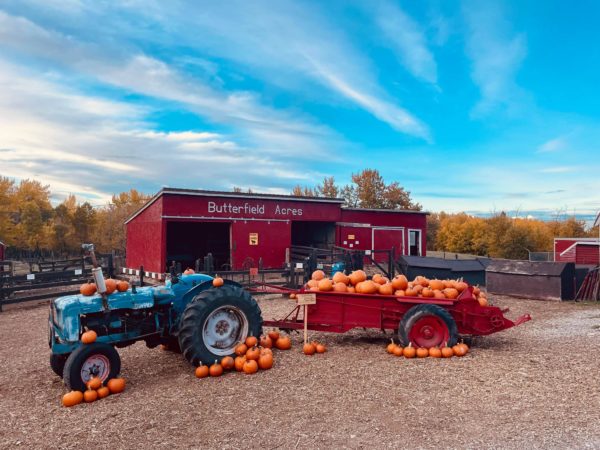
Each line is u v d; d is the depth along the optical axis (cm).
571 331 984
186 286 743
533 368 679
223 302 702
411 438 447
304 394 577
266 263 2291
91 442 455
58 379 682
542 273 1532
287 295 1533
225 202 2191
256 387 609
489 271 1678
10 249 4822
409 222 2827
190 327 667
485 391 579
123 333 661
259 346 743
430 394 571
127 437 464
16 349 903
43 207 5662
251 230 2258
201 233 2756
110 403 566
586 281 1545
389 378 636
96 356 601
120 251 5003
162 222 2028
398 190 5450
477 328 801
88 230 5153
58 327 625
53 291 1731
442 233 6253
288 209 2372
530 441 437
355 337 898
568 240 3403
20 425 508
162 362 748
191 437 460
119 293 664
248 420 498
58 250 5016
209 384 628
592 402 536
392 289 816
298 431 467
